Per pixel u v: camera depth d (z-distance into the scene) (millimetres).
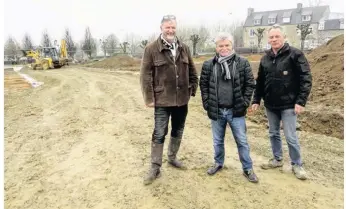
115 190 3961
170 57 3938
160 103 4000
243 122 4051
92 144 5734
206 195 3764
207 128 6629
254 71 14938
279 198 3662
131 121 7348
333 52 11047
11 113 8398
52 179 4324
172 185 4016
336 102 7355
